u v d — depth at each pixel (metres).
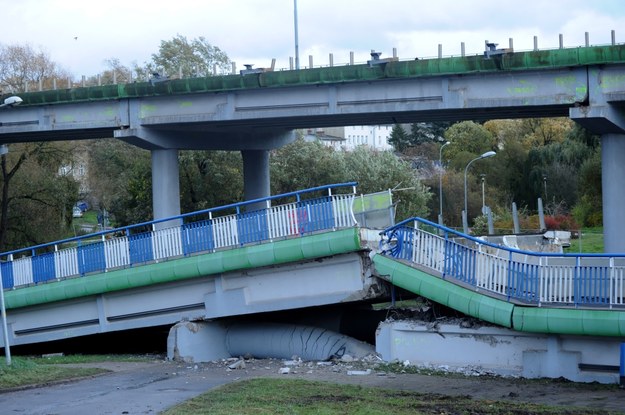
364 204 33.81
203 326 34.06
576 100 37.47
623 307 26.11
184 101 47.75
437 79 40.44
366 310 34.31
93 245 36.91
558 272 27.09
